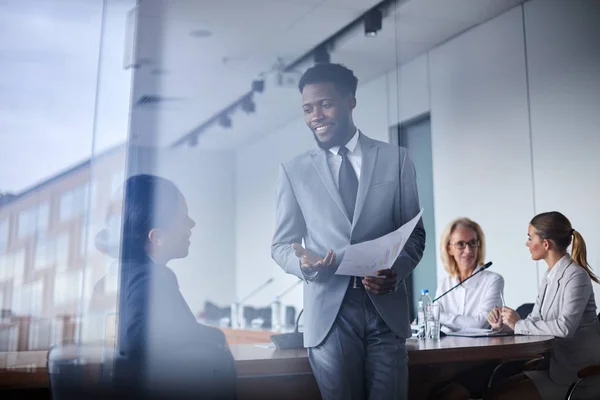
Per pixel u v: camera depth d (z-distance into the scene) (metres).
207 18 2.77
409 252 1.72
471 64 3.62
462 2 3.29
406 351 1.69
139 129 2.20
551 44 3.16
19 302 1.80
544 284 2.44
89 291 1.83
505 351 1.92
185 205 1.60
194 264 2.21
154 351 1.35
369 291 1.65
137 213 1.54
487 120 3.53
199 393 1.35
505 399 2.01
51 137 1.99
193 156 2.34
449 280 2.78
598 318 2.32
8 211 1.86
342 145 1.93
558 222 2.48
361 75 3.71
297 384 1.63
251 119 2.80
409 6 3.38
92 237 1.91
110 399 1.35
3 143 1.92
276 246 1.79
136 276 1.42
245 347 1.80
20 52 2.02
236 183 2.44
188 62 2.51
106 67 2.14
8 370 1.43
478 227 2.79
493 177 3.49
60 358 1.37
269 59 3.08
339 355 1.62
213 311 2.21
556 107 3.14
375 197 1.87
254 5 2.90
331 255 1.65
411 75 3.88
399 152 1.97
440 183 3.85
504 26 3.42
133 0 2.27
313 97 1.99
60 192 1.95
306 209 1.82
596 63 2.95
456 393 1.91
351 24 3.35
